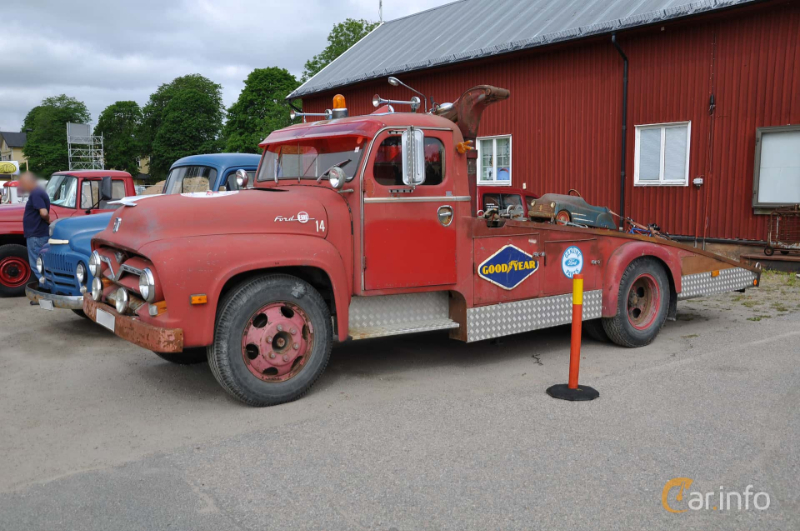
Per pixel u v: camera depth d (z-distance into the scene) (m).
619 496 3.37
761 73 11.45
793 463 3.75
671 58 12.59
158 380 5.57
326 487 3.51
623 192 13.52
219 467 3.78
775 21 11.21
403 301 5.47
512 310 5.84
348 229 5.03
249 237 4.66
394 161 5.20
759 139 11.49
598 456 3.86
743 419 4.44
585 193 14.25
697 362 5.95
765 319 7.79
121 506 3.33
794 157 11.20
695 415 4.54
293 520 3.17
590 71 13.90
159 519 3.20
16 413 4.77
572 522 3.12
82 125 61.25
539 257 6.00
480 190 9.97
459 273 5.50
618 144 13.59
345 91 20.06
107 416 4.68
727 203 12.08
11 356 6.43
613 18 13.30
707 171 12.29
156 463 3.85
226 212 4.69
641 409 4.68
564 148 14.53
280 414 4.67
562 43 13.88
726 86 11.91
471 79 16.27
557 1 16.36
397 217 5.18
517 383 5.39
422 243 5.30
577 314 5.04
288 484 3.55
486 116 16.12
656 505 3.28
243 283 4.66
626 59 13.19
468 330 5.57
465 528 3.08
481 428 4.34
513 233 5.81
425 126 5.31
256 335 4.71
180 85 76.06
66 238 7.33
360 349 6.63
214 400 5.01
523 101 15.23
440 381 5.47
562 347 6.68
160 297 4.44
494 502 3.32
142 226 4.66
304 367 4.95
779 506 3.27
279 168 5.75
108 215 7.68
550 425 4.38
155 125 77.50
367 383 5.42
